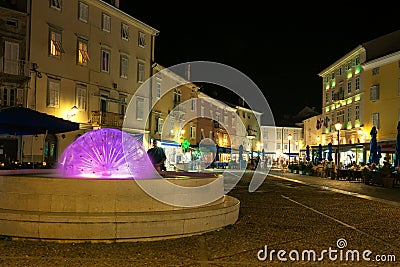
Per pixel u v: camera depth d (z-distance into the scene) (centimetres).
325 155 5412
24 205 762
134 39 3847
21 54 2692
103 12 3428
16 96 2636
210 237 784
